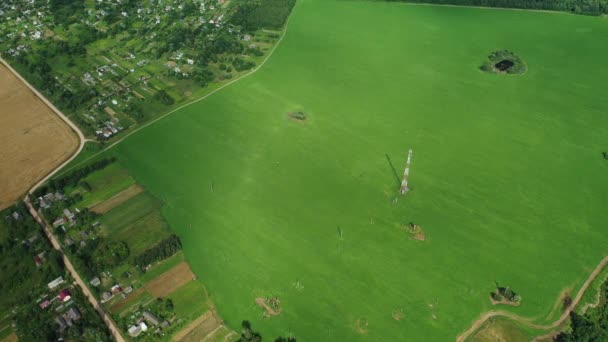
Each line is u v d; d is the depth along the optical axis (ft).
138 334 617.21
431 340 599.57
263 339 608.19
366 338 604.90
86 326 624.59
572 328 602.44
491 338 597.11
